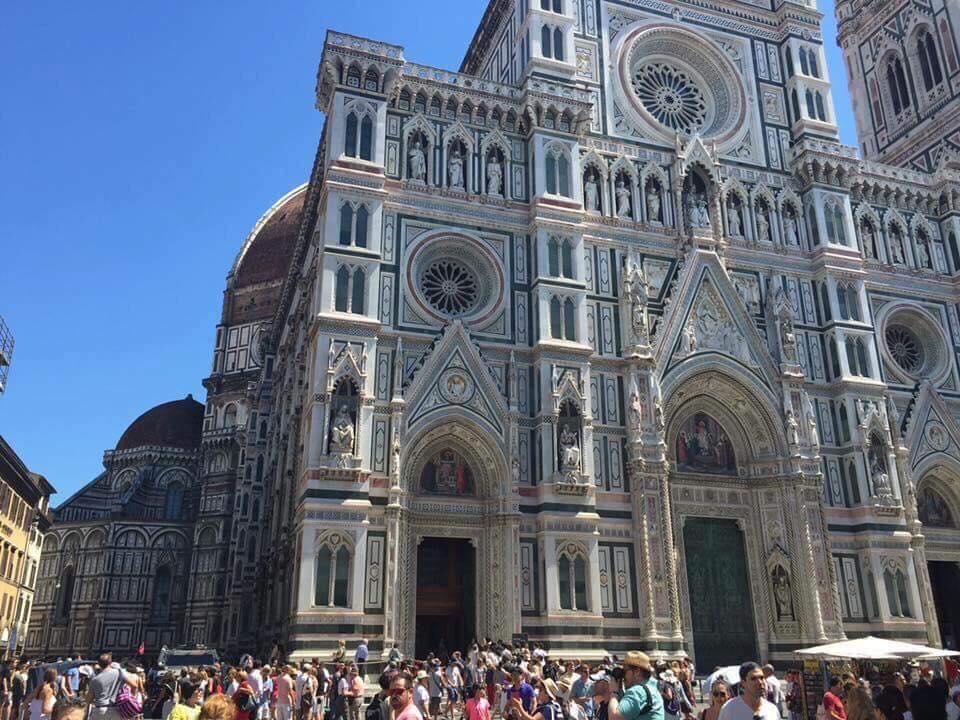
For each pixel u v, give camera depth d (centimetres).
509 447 4253
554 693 2539
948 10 6950
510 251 4681
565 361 4438
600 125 5169
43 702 2280
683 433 4850
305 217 5809
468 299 4622
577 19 5406
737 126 5547
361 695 2970
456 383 4294
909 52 7306
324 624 3684
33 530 8194
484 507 4262
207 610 8775
